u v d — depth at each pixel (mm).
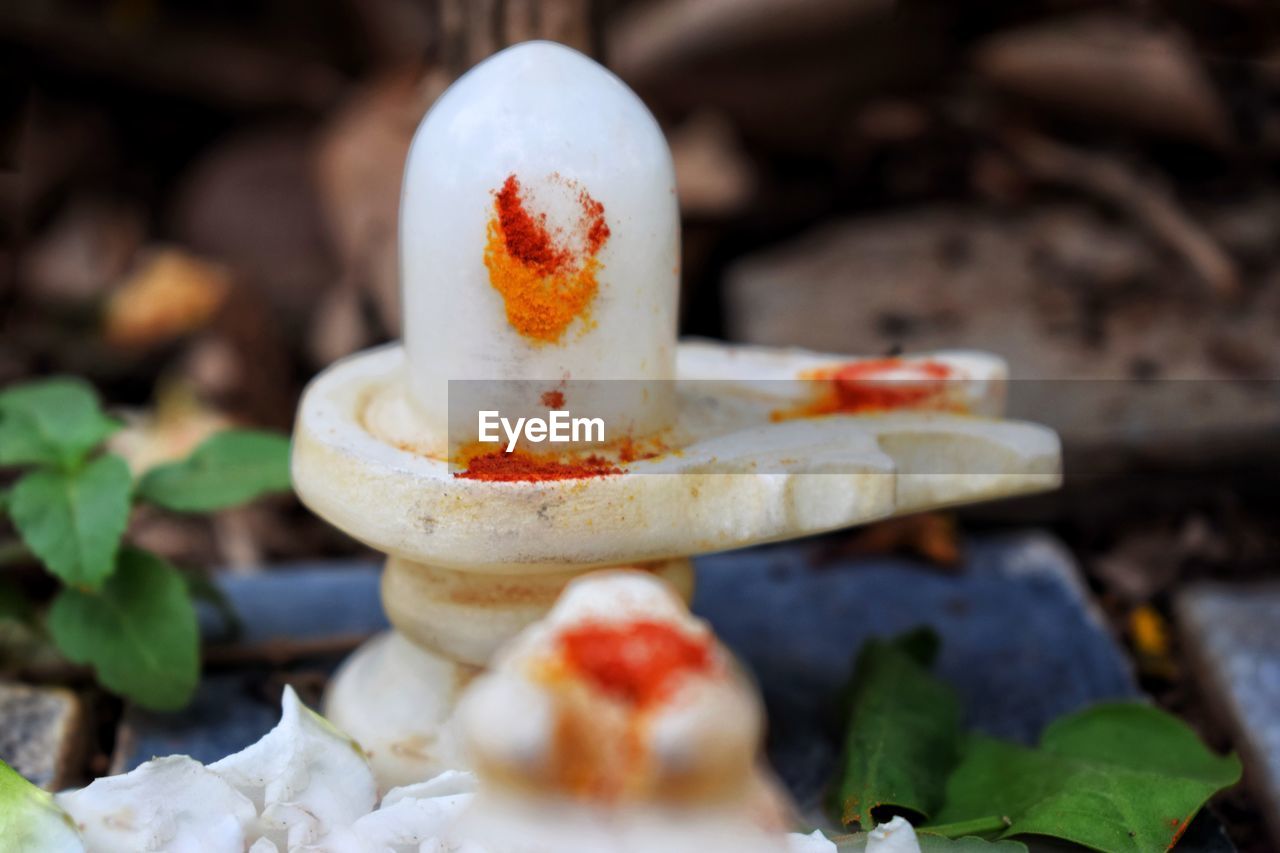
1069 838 374
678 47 666
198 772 347
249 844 349
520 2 466
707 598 483
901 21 685
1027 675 458
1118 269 642
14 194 812
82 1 856
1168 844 372
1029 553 500
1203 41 715
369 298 639
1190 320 598
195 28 886
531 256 360
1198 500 542
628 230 365
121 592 420
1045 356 571
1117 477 537
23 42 843
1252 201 696
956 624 474
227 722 435
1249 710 446
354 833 343
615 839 293
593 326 367
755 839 303
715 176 634
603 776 292
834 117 717
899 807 394
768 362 414
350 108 728
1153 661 490
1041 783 394
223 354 649
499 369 368
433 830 344
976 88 729
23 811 337
